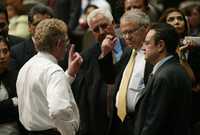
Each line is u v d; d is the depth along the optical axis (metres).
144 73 10.80
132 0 12.36
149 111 9.77
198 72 11.58
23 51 12.12
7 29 12.41
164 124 9.73
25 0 17.28
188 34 12.27
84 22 15.88
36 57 9.99
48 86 9.59
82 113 11.77
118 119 11.18
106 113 11.67
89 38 14.27
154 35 9.97
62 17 17.56
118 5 13.17
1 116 10.70
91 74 11.77
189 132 9.99
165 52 9.99
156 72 9.94
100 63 11.67
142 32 10.88
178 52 10.88
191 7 16.75
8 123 10.77
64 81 9.63
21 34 14.93
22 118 10.10
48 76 9.66
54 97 9.44
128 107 10.95
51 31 9.84
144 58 10.72
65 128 9.58
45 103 9.80
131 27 10.86
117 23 13.21
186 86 9.91
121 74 11.24
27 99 9.91
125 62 11.30
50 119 9.83
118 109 11.04
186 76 10.02
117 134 11.22
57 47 9.93
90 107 11.70
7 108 10.70
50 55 9.95
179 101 9.81
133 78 10.93
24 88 9.97
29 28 12.41
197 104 11.50
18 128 10.83
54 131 9.91
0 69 10.95
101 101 11.66
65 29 9.99
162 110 9.67
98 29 11.83
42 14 12.33
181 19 11.89
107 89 11.67
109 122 11.31
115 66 11.55
